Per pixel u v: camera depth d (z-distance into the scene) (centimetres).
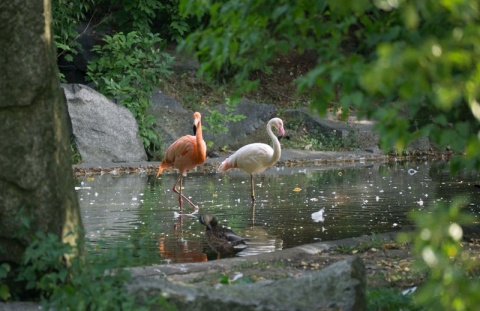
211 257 1388
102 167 2823
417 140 3428
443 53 551
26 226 877
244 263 1211
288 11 751
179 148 2136
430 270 1076
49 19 925
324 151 3297
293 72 3988
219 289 838
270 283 848
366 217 1780
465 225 1536
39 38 902
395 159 3275
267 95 3803
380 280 1088
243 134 3362
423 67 543
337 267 829
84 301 809
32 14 900
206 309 796
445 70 546
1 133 902
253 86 823
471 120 834
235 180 2545
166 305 785
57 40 3219
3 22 901
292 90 3866
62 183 912
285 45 779
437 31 698
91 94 3006
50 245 853
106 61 3225
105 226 1684
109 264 853
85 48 3438
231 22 791
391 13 745
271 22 817
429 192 2188
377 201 2022
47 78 905
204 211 1902
